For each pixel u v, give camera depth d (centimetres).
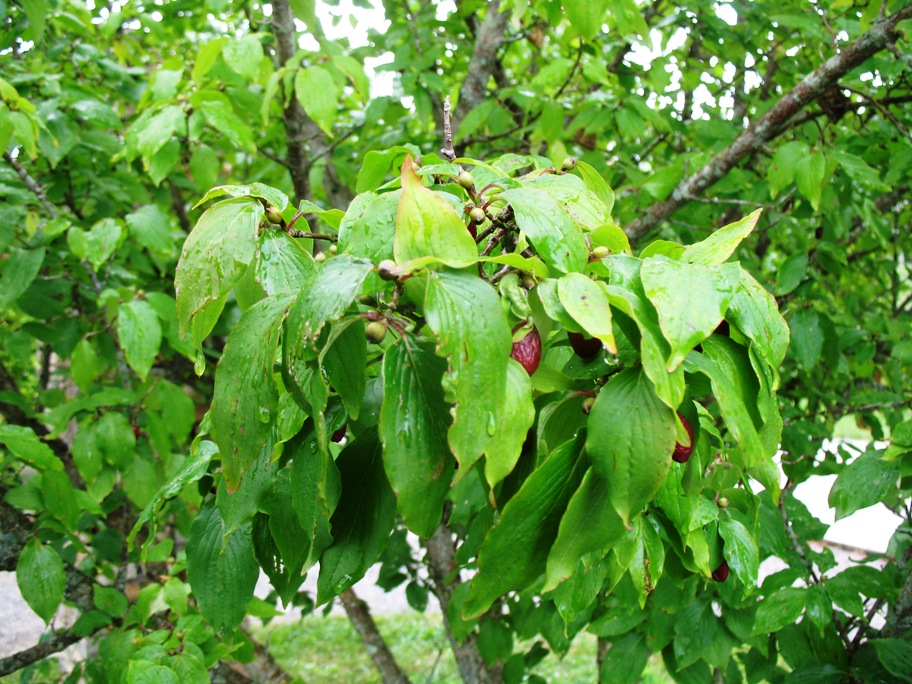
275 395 101
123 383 352
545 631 304
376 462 111
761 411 103
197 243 114
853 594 220
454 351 83
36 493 251
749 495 130
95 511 274
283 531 121
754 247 388
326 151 356
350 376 101
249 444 102
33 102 336
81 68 394
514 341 97
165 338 342
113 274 350
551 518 93
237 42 288
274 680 398
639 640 275
